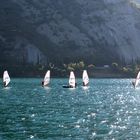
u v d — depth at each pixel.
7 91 140.75
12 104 90.44
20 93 130.62
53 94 128.88
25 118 65.81
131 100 109.06
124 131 53.50
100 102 100.25
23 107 83.62
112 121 63.12
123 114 72.75
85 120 64.06
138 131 53.53
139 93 142.88
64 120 63.88
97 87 182.75
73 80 172.75
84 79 187.38
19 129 54.84
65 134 51.09
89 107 85.75
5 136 49.72
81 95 126.50
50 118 66.12
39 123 60.41
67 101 101.81
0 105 87.38
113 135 50.53
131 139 48.09
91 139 47.91
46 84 177.50
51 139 47.84
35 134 51.09
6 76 170.62
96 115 70.88
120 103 98.12
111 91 153.25
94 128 55.91
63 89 160.50
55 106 86.94
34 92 137.38
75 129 55.03
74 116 69.06
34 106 86.25
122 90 162.25
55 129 54.97
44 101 100.44
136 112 76.31
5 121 62.12
